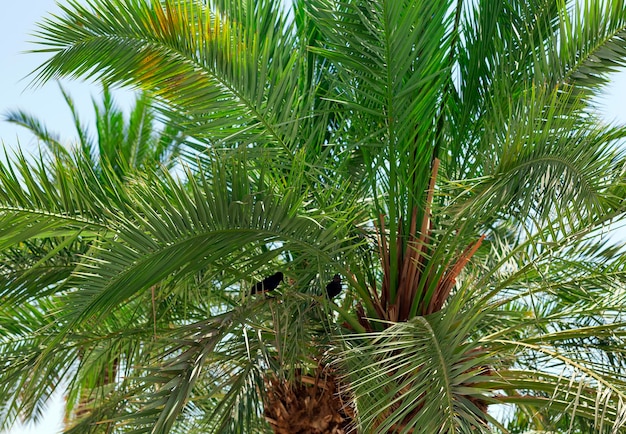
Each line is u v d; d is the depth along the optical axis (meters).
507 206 5.55
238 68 5.62
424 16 5.78
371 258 6.25
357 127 6.17
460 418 4.30
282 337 5.64
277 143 5.85
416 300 5.75
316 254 5.32
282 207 5.06
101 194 5.46
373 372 4.77
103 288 4.66
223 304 6.84
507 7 6.76
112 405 6.65
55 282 5.96
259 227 5.08
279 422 5.93
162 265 4.82
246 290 5.95
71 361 6.35
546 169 4.88
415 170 6.15
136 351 6.32
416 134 6.05
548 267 6.18
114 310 6.18
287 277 6.21
